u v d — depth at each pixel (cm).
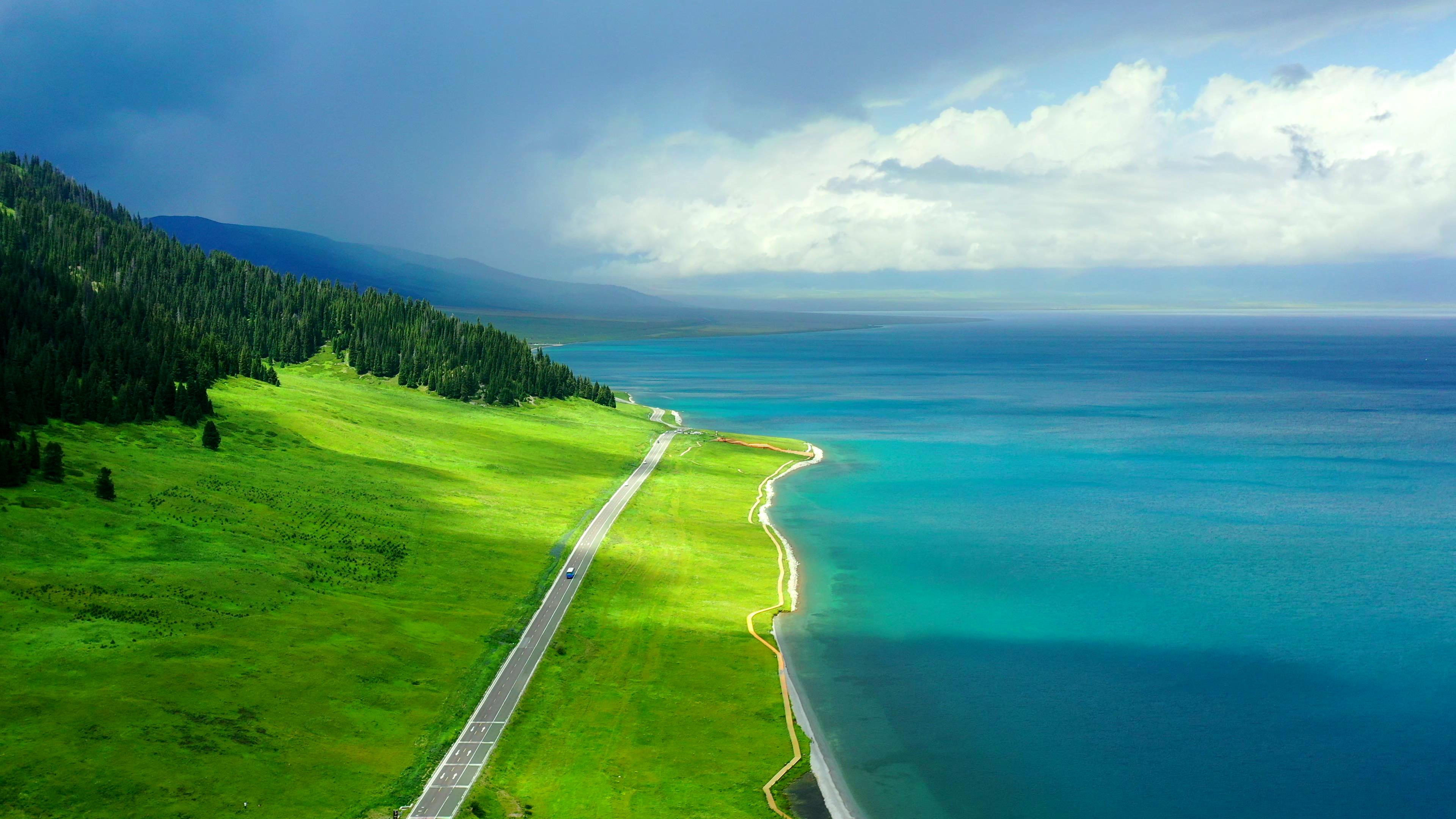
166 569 10744
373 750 7944
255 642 9388
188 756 7262
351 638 9925
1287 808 8069
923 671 10819
